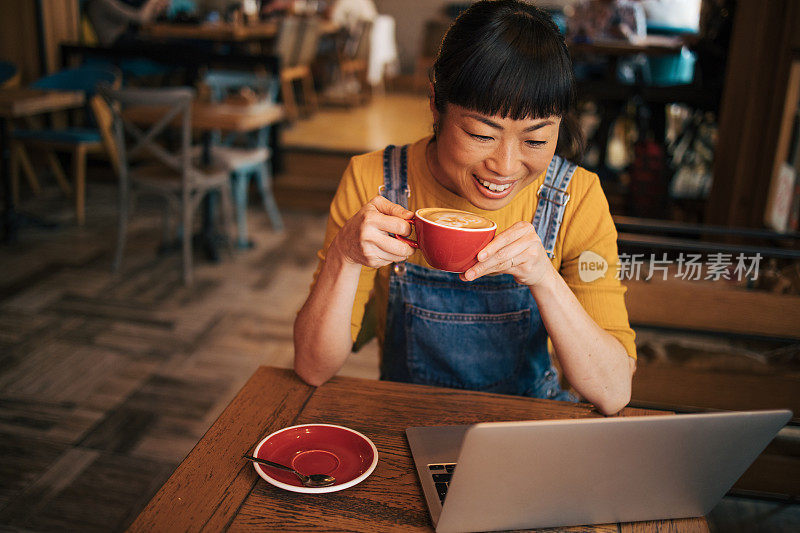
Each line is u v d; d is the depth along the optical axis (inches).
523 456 27.3
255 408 39.8
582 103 179.3
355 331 44.9
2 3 205.9
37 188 193.5
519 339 46.8
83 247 154.1
